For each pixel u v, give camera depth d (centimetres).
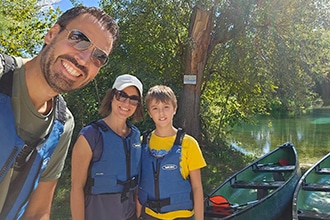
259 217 393
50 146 135
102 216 228
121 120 246
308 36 928
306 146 1326
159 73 959
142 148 268
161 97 260
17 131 118
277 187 484
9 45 761
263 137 1599
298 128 1931
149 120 841
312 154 1152
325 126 2008
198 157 255
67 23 125
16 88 117
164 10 918
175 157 253
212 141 1051
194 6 917
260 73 938
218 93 1103
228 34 933
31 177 129
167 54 960
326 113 2802
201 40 888
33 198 155
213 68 1016
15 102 117
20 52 815
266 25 905
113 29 137
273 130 1859
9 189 127
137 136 255
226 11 901
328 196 533
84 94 900
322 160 646
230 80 1000
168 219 250
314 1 897
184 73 941
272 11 867
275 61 938
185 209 253
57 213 527
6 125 113
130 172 238
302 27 919
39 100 123
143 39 914
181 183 253
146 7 918
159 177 252
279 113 2698
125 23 948
